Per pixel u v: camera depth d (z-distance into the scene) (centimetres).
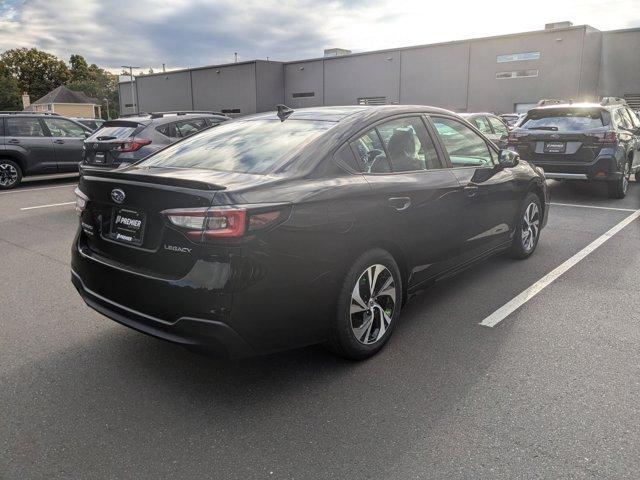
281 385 323
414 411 292
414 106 423
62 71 11169
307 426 280
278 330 298
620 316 420
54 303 463
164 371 342
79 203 356
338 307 324
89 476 244
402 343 376
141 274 299
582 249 621
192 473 245
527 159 941
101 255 333
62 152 1266
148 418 290
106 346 378
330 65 3925
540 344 372
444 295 470
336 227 314
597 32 2908
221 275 273
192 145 398
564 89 2917
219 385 324
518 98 3084
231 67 4359
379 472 244
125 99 5850
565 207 902
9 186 1198
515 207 530
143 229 303
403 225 362
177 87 4972
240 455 258
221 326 277
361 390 315
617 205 919
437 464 248
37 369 344
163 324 293
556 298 460
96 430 279
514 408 293
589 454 253
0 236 721
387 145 376
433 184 392
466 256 453
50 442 269
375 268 346
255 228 278
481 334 389
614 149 880
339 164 337
